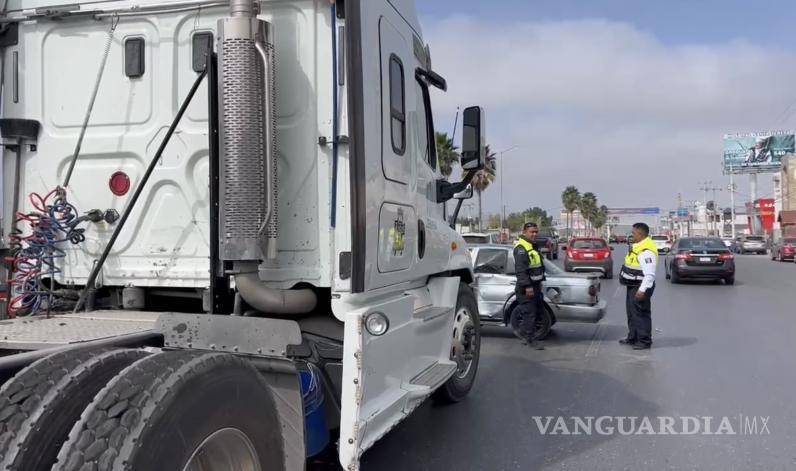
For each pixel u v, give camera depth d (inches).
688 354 359.6
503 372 318.0
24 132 154.0
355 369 130.0
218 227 135.2
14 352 115.8
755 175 3427.7
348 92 136.0
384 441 214.8
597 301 401.4
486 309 407.5
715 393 273.3
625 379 301.1
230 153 130.7
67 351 103.3
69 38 155.9
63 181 155.5
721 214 4065.0
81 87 155.0
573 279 398.6
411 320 167.8
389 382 150.8
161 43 151.7
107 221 152.3
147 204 151.0
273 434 114.7
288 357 133.0
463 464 194.1
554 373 315.3
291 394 131.1
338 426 147.8
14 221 155.9
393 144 158.2
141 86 152.2
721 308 572.4
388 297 158.2
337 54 141.6
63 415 90.9
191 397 93.9
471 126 200.2
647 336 378.9
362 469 189.9
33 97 156.9
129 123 152.5
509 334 434.0
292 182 144.4
